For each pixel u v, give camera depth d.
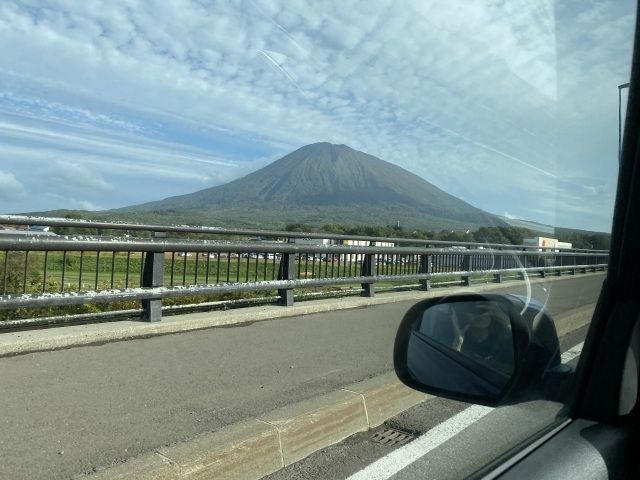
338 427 4.35
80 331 6.51
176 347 6.55
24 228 7.74
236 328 7.88
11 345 5.85
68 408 4.36
